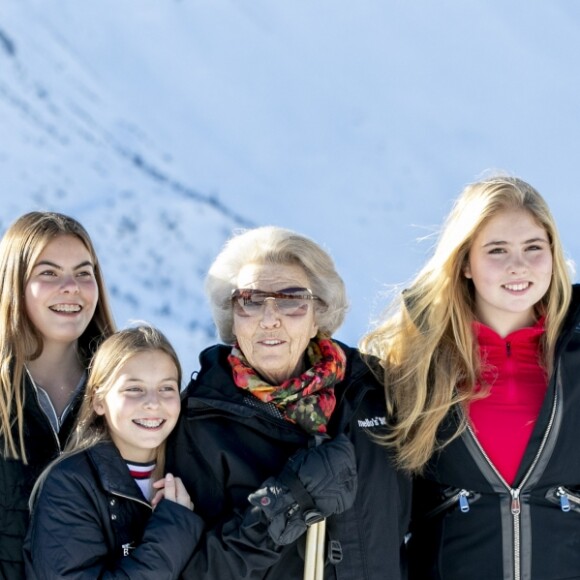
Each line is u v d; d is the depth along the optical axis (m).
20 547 5.55
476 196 5.89
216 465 5.55
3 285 6.00
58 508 5.34
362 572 5.45
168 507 5.38
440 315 5.93
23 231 6.05
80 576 5.21
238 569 5.28
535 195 5.88
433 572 5.84
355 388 5.80
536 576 5.62
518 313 6.00
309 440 5.46
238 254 5.82
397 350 6.05
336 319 5.93
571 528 5.70
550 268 5.80
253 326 5.61
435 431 5.80
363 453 5.69
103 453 5.55
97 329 6.38
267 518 5.21
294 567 5.46
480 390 5.86
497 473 5.70
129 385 5.57
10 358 5.81
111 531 5.41
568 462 5.70
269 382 5.76
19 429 5.64
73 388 6.19
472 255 5.90
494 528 5.70
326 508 5.19
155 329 5.81
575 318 5.85
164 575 5.22
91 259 6.25
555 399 5.70
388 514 5.63
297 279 5.71
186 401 5.74
